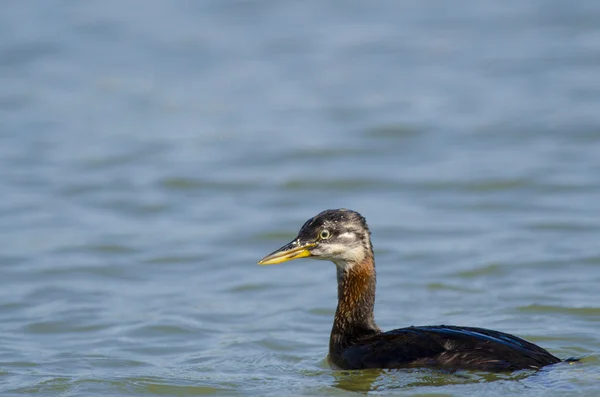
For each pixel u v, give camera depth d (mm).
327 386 11938
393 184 22875
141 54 34219
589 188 21891
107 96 30266
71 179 23547
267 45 34969
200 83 31438
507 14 37281
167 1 40500
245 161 24734
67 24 37281
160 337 14945
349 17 38062
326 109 28516
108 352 14195
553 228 19672
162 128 27359
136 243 19703
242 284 17531
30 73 32375
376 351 12070
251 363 13516
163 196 22562
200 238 19984
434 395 11047
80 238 20016
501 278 17234
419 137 26016
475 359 11391
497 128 26219
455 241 19312
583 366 11508
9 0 40344
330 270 18312
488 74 31000
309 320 15664
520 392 10828
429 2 39719
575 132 25609
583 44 33188
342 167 24156
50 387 12461
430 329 12266
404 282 17250
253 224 20719
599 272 17234
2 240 19891
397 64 32594
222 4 40031
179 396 12117
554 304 15688
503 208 21125
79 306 16453
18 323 15664
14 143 26156
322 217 13102
